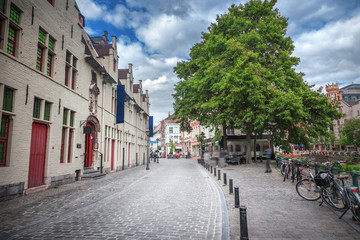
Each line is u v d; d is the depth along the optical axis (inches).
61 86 437.4
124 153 884.6
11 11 314.7
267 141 1343.5
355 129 1407.5
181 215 230.5
